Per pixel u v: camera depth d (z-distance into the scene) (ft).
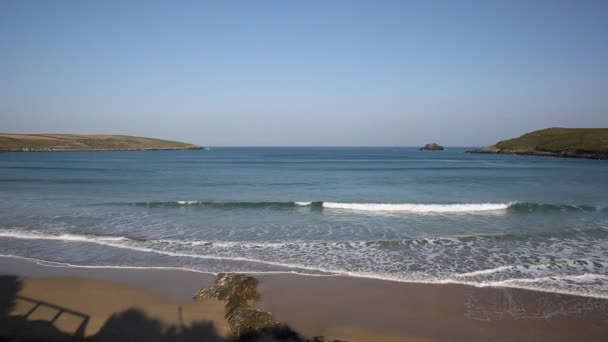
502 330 25.45
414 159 291.38
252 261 39.17
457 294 30.94
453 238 47.93
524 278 34.19
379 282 33.50
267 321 24.77
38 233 49.80
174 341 23.17
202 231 52.44
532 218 61.93
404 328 25.72
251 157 327.88
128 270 36.22
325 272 35.91
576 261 39.14
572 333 25.02
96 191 92.02
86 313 26.96
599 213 65.98
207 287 31.04
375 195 88.58
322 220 60.39
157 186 103.86
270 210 69.21
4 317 26.02
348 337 24.53
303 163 232.32
